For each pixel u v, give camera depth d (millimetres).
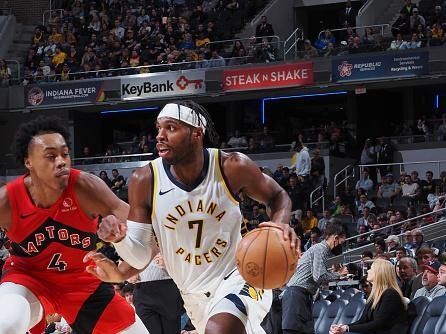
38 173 4922
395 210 18922
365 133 26297
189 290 4809
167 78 24531
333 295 11570
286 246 4285
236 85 23938
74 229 5094
